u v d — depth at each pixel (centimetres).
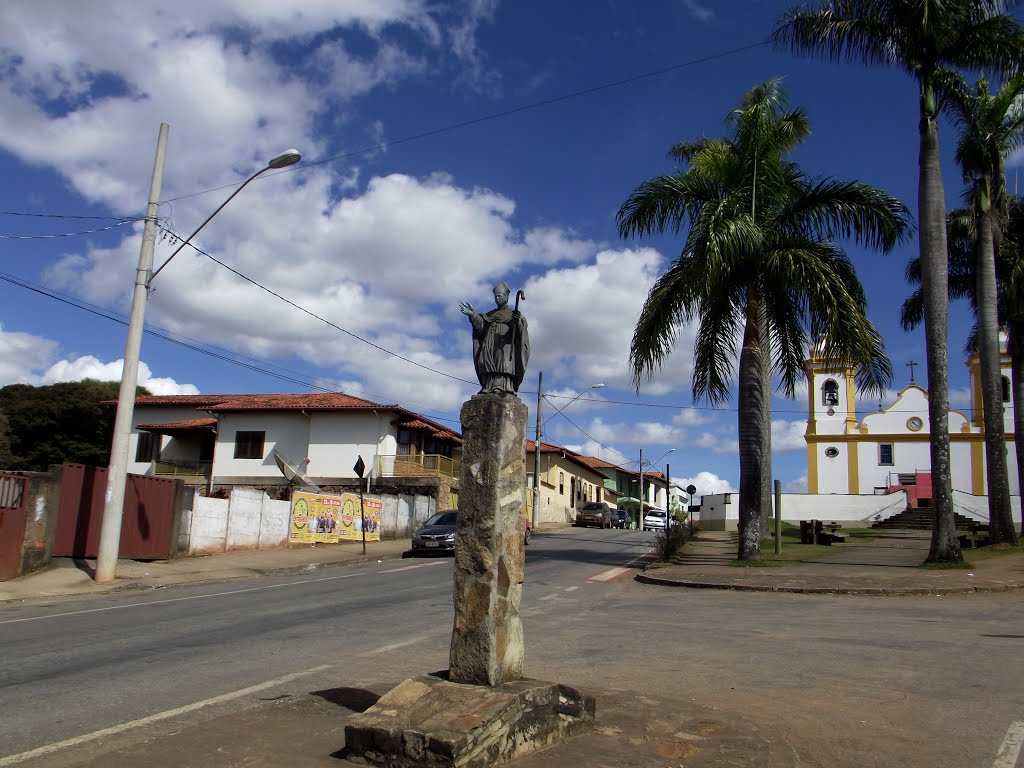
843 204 1845
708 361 2020
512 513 579
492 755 476
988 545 2116
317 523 2806
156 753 502
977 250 2191
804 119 2155
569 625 1109
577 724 552
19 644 945
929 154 1817
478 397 593
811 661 830
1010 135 2194
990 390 2133
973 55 1802
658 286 1903
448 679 555
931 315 1795
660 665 821
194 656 864
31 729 580
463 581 562
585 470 6712
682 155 3097
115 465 1678
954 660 821
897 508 3791
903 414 4688
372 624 1106
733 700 671
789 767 493
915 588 1422
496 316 631
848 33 1828
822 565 1875
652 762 492
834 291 1738
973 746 543
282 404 4066
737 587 1545
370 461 3925
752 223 1730
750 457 1912
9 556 1603
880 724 596
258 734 541
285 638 986
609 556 2486
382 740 473
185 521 2188
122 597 1495
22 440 4509
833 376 4834
